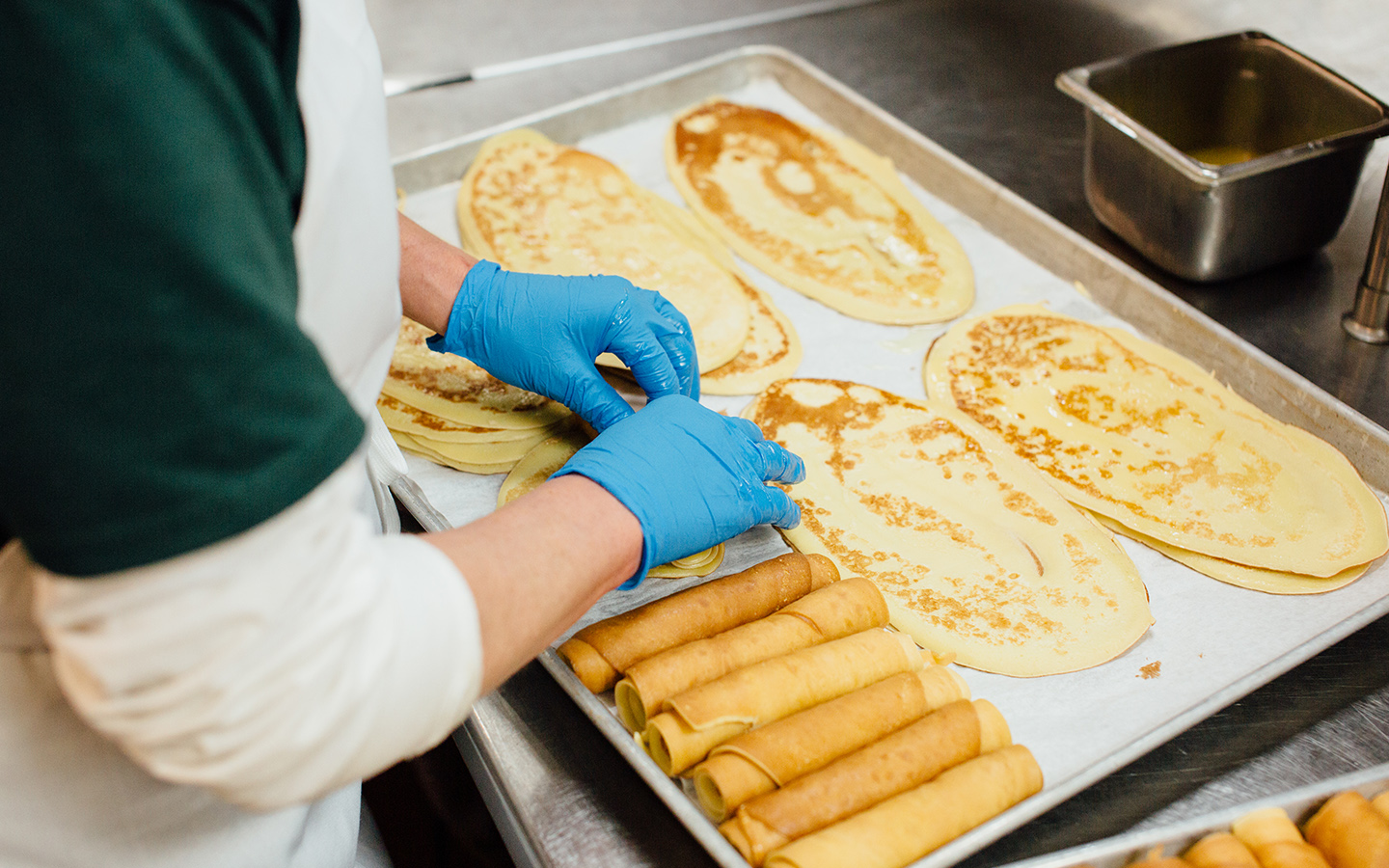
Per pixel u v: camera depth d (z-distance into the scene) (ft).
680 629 3.75
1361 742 3.66
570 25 8.80
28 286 1.79
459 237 6.25
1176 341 5.26
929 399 5.14
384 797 5.97
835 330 5.62
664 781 3.22
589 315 4.63
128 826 2.84
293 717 2.16
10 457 1.86
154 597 1.98
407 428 5.00
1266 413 4.90
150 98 1.84
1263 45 5.92
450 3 9.14
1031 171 6.77
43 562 1.95
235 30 2.05
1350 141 5.09
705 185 6.61
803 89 7.26
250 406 1.97
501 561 2.83
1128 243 5.90
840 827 3.10
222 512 1.95
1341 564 4.19
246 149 2.07
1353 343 5.27
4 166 1.77
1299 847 2.97
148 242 1.82
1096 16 8.36
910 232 6.18
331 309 2.70
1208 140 6.33
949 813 3.17
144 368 1.85
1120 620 4.06
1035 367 5.22
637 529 3.42
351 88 2.81
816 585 4.09
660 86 7.16
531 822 3.44
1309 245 5.60
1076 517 4.48
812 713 3.45
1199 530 4.40
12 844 2.68
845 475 4.74
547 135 6.92
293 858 3.35
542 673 3.97
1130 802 3.49
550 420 5.08
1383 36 7.63
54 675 2.56
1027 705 3.79
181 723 2.06
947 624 4.08
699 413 4.06
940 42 8.23
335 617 2.19
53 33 1.74
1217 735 3.69
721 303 5.70
